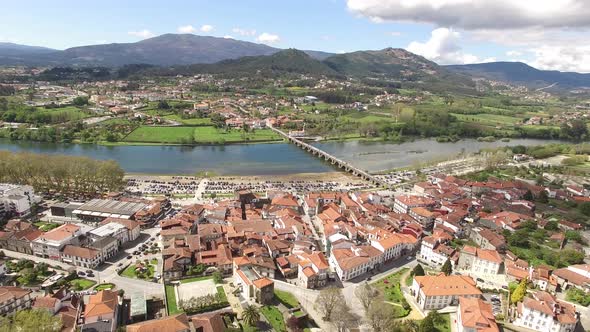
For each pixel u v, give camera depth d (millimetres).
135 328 146000
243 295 189000
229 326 163875
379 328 163625
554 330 166125
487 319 160375
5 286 175750
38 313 146125
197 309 174875
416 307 187500
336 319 166375
